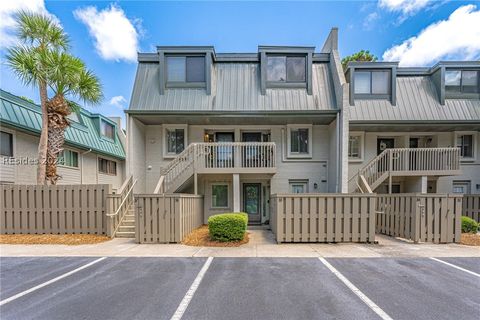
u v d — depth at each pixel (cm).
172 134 1211
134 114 1063
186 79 1154
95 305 365
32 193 832
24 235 817
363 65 1202
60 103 862
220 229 740
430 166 1103
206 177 1143
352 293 400
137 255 615
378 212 851
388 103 1188
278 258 588
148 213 746
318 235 739
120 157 1777
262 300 377
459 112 1159
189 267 525
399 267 524
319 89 1145
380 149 1286
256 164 1092
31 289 421
